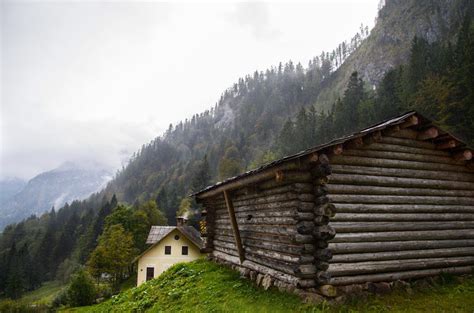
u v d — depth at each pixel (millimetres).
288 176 7957
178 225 37438
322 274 7570
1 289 62031
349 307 7355
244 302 8484
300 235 7820
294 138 84875
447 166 10344
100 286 40938
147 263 33312
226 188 11242
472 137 31562
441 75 44375
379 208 8750
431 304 7637
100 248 41750
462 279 9289
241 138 144750
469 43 40250
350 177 8547
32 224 122062
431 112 38438
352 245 8141
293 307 7484
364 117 61312
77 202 138750
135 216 52469
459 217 10094
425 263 9086
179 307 9523
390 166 9273
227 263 13008
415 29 144375
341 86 166500
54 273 73312
